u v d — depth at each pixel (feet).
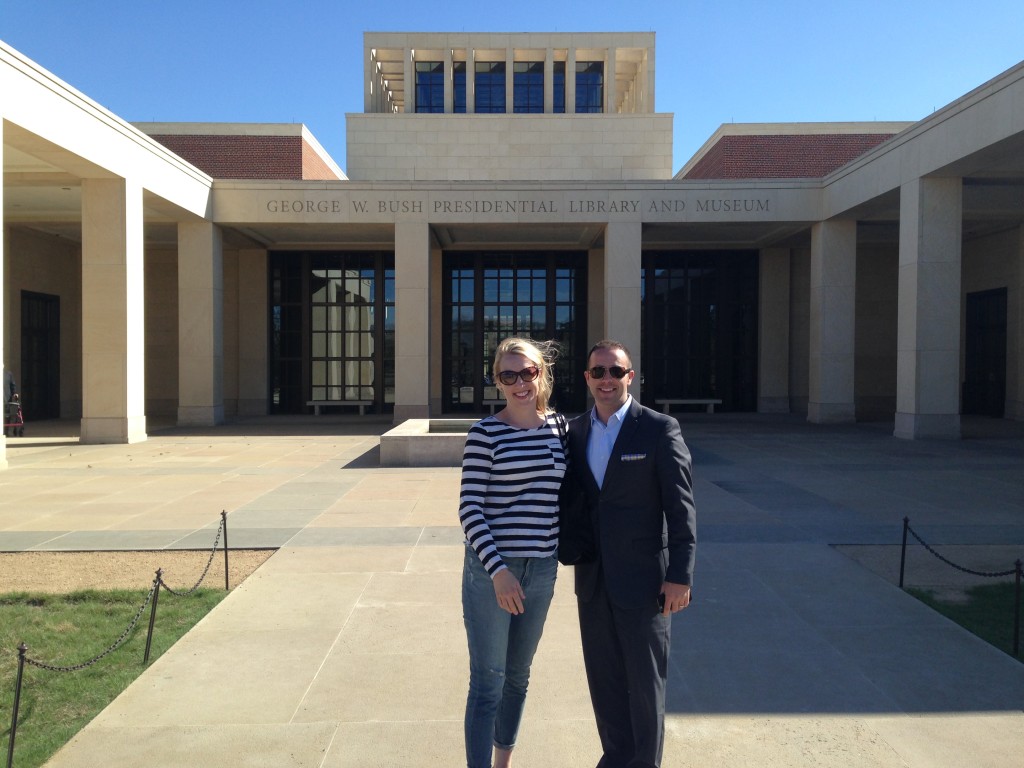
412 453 51.31
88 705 15.60
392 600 22.09
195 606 21.62
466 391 104.17
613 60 110.42
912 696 15.93
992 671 17.17
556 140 103.71
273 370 103.71
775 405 102.99
